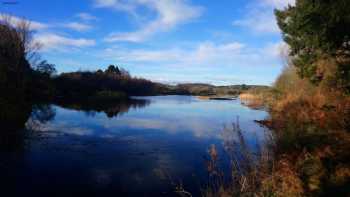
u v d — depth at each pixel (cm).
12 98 2572
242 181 809
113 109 4034
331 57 1612
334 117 1355
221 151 1557
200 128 2461
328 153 916
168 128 2456
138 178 1174
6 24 3444
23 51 3572
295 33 1781
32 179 1135
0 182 1085
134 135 2114
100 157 1488
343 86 1667
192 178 1166
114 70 9744
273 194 711
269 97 4262
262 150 962
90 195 999
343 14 1224
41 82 4731
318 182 746
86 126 2448
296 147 1059
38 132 2069
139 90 9700
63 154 1517
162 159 1463
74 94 5984
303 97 2353
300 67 1967
